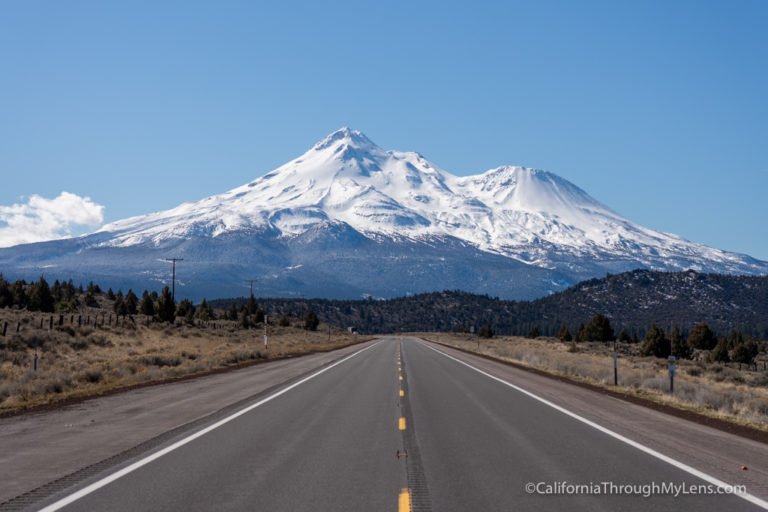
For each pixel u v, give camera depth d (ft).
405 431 48.60
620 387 89.66
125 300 342.44
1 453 39.70
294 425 51.42
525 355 165.37
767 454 40.34
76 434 46.70
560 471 35.06
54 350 145.59
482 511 27.45
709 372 166.30
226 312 421.59
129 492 30.50
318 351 222.89
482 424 52.29
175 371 105.81
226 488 31.24
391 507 27.99
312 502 28.78
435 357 174.09
